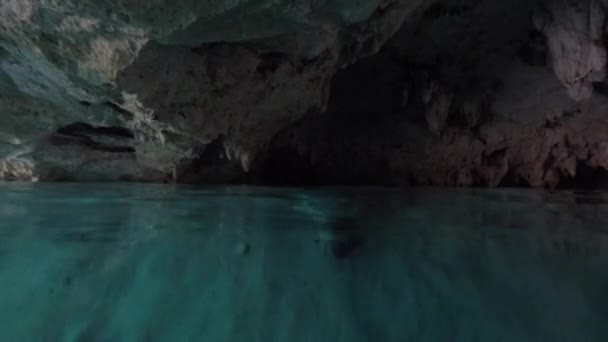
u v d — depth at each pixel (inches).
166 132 194.2
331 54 170.7
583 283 94.2
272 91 182.5
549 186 362.3
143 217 128.8
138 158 239.0
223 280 92.9
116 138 226.8
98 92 159.3
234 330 82.7
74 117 193.5
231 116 191.3
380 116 317.7
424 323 85.2
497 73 274.5
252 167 271.9
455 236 117.4
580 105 304.0
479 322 85.4
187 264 97.3
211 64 157.6
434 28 235.5
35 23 126.4
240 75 165.6
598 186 364.8
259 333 82.5
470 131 319.3
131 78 141.7
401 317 86.3
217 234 113.6
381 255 104.4
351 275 96.0
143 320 83.0
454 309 88.0
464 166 340.2
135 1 112.0
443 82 279.6
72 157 241.0
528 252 107.0
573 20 189.8
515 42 245.8
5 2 124.3
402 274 96.8
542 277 96.3
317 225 124.5
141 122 190.2
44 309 83.0
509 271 98.3
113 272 92.9
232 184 274.1
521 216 145.2
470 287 93.2
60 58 140.9
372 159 336.5
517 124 320.5
